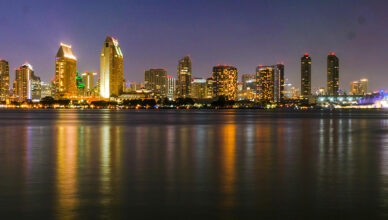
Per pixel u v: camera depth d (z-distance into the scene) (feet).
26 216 39.04
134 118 379.96
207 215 39.42
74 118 379.55
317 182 55.01
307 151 94.84
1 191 49.21
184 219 38.19
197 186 52.31
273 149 99.35
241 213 40.06
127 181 55.72
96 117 414.82
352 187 51.65
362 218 38.55
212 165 71.15
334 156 84.74
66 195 47.11
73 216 39.06
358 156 84.99
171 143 116.37
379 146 107.65
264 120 337.72
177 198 45.80
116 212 40.32
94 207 42.04
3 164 72.13
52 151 94.02
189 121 303.07
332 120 344.69
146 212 40.32
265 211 40.73
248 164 72.38
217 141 123.44
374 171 64.44
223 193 48.26
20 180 56.34
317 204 43.24
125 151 94.27
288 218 38.55
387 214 39.70
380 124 257.75
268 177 58.90
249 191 49.32
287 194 47.70
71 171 64.23
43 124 246.68
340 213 40.06
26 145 109.29
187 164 72.33
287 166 69.97
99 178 57.98
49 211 40.65
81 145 109.60
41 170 65.16
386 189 50.47
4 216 38.99
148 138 135.33
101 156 84.33
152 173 62.44
